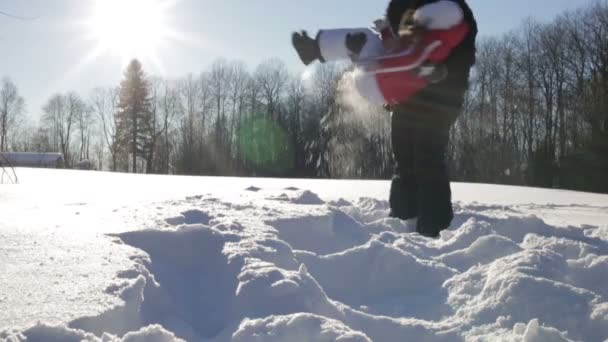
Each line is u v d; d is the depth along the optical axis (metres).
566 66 34.81
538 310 2.19
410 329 2.12
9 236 2.53
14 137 54.06
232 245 2.64
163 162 51.31
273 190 7.09
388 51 3.65
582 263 2.63
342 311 2.15
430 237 3.89
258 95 46.84
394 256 2.77
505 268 2.49
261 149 46.28
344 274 2.77
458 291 2.48
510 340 1.98
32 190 7.64
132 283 1.96
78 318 1.63
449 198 4.08
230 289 2.29
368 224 4.05
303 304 2.09
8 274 1.98
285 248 2.75
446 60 3.87
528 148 35.66
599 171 31.17
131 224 3.00
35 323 1.55
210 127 49.03
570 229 4.08
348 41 3.64
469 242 3.23
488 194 8.26
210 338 1.97
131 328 1.84
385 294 2.72
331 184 9.93
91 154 55.88
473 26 3.99
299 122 40.78
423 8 3.62
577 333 2.12
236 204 4.05
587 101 31.92
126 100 51.12
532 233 3.67
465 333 2.13
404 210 4.39
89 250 2.37
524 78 36.16
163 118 51.47
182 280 2.46
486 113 36.66
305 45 3.73
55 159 36.66
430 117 3.97
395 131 4.34
